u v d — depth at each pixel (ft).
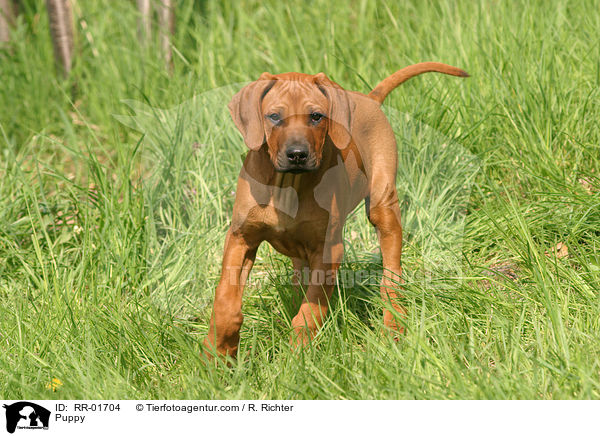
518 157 20.26
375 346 13.85
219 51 26.84
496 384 11.84
